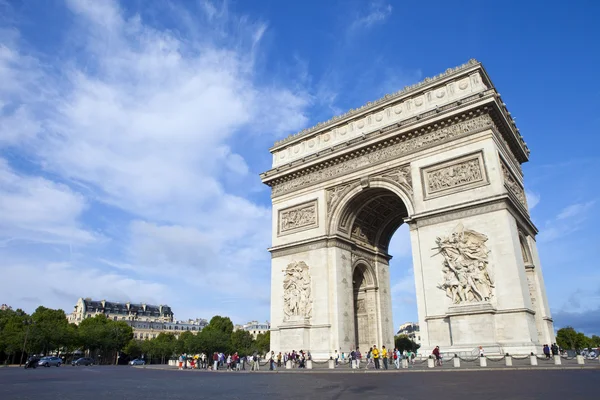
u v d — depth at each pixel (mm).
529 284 65812
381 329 80188
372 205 79188
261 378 47438
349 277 75500
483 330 54406
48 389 35594
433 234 62812
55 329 169000
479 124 63062
